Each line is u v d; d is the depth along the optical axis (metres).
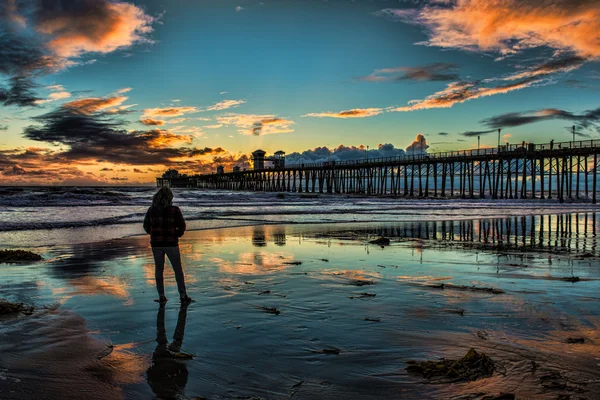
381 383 2.72
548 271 6.82
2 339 3.59
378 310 4.50
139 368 2.99
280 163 122.62
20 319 4.19
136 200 34.84
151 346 3.43
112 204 30.17
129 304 4.79
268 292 5.36
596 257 8.35
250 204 34.75
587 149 48.59
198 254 8.71
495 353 3.21
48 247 9.66
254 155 122.06
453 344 3.43
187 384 2.73
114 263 7.59
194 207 30.03
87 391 2.64
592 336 3.61
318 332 3.76
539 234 13.11
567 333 3.69
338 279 6.20
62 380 2.79
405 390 2.61
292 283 5.92
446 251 9.23
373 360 3.11
